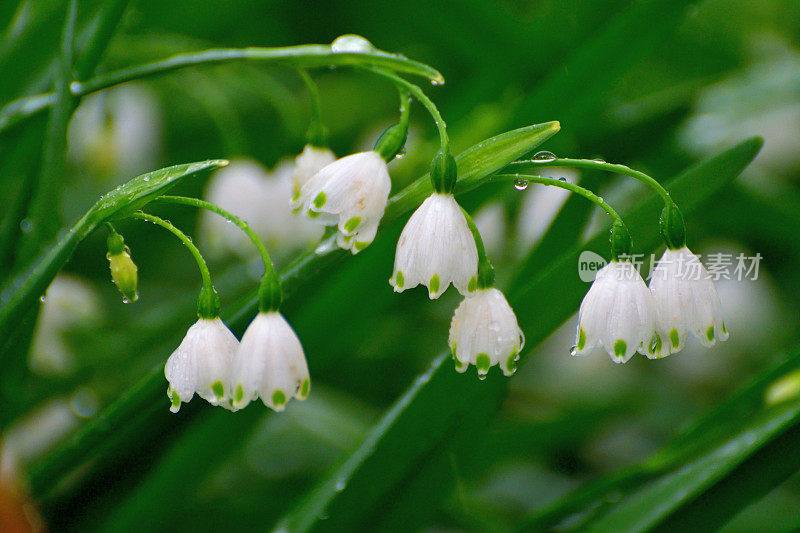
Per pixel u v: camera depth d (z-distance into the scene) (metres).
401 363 0.86
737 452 0.64
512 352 0.62
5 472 0.64
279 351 0.61
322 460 0.78
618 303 0.61
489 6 0.73
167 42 0.72
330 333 0.69
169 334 0.72
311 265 0.62
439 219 0.61
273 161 0.83
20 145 0.70
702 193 0.65
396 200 0.62
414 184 0.62
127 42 0.71
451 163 0.61
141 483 0.68
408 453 0.65
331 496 0.65
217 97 0.73
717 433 0.66
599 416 0.78
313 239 0.73
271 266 0.61
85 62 0.65
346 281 0.68
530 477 0.84
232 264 0.86
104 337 0.74
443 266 0.61
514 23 0.74
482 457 0.73
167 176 0.61
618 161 0.77
